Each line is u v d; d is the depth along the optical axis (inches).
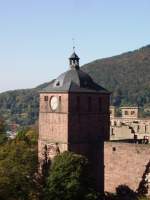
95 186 3996.1
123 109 7440.9
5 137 6092.5
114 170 3900.1
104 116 4210.1
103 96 4192.9
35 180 4055.1
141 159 3727.9
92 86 4178.2
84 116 4072.3
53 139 4126.5
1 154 4665.4
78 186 3649.1
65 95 4001.0
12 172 3742.6
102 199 3907.5
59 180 3695.9
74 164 3715.6
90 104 4111.7
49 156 4165.8
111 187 3922.2
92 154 4114.2
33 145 5580.7
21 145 5009.8
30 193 3735.2
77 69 4252.0
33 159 4426.7
